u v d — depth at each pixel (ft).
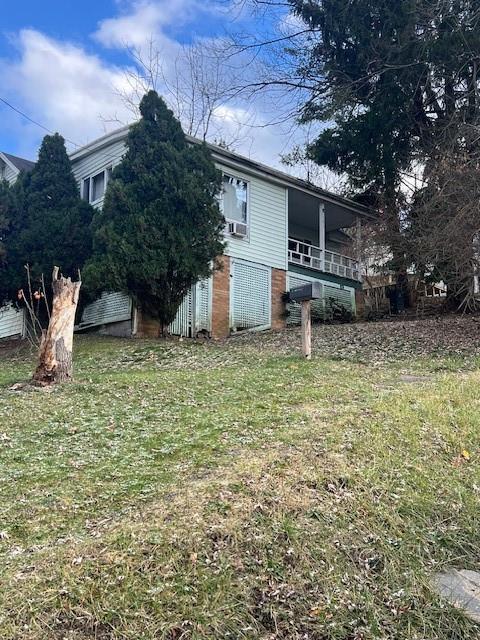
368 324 53.31
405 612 10.19
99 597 9.70
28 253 48.29
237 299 55.93
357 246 65.36
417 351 37.47
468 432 18.15
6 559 11.03
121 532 11.51
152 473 15.23
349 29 54.13
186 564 10.55
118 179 46.50
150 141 46.75
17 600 9.57
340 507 12.76
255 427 18.97
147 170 45.98
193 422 20.03
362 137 59.11
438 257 44.75
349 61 57.41
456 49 47.96
